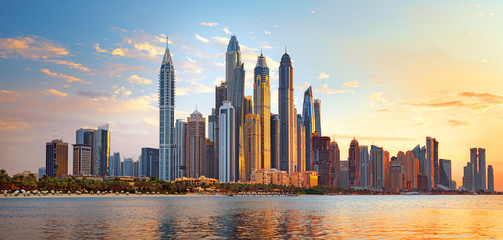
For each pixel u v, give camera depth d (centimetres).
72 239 10769
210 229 13175
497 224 15312
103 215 18675
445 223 15675
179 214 19862
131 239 10800
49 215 18525
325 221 16288
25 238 10988
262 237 11288
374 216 19350
